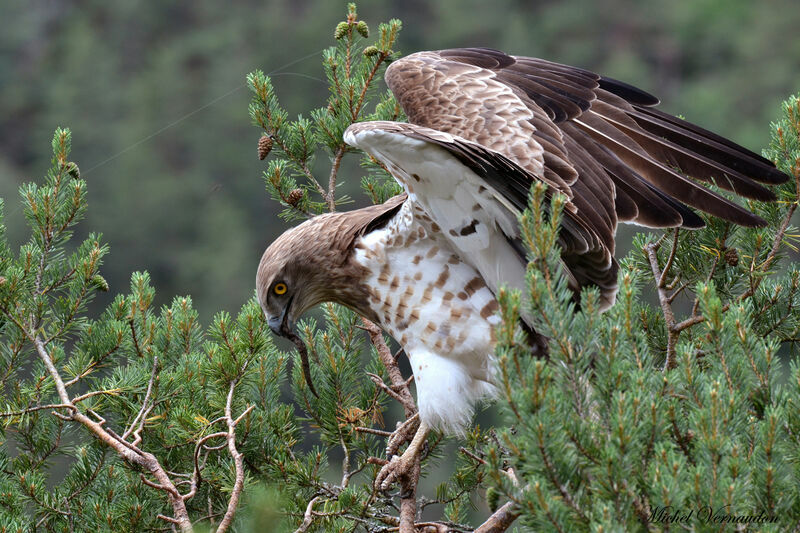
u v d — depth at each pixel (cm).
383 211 980
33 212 1009
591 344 723
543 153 923
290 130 1144
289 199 1129
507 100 995
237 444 967
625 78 4322
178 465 977
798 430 699
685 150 999
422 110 1008
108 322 1024
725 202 929
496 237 899
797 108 1011
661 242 1062
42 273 1011
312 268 990
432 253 950
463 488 1041
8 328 995
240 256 3775
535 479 671
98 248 1017
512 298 704
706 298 741
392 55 1135
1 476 951
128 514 909
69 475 961
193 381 1005
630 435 669
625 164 968
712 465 668
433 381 950
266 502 609
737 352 739
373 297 977
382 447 1100
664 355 1041
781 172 952
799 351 1014
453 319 944
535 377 685
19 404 981
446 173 849
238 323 1011
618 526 649
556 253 739
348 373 1055
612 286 904
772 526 652
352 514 910
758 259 1004
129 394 990
